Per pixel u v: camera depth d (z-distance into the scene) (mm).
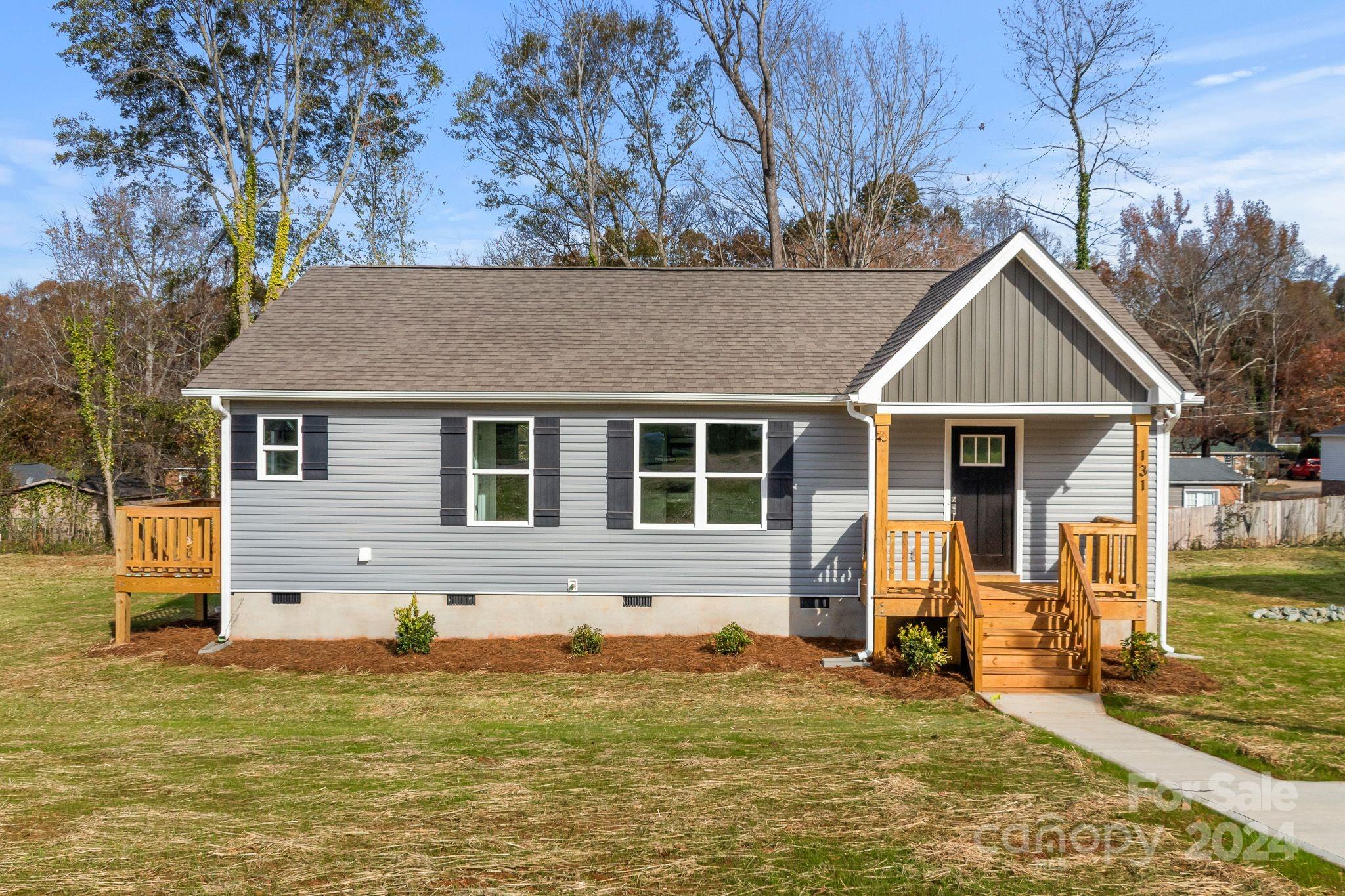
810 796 7219
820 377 14031
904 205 34750
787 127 32719
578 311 15992
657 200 36906
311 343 14852
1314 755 8461
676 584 14133
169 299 36312
